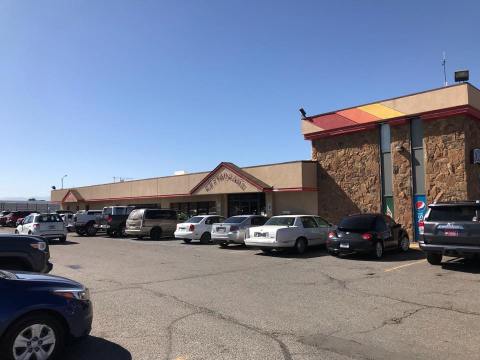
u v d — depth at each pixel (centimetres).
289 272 1235
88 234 3120
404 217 2045
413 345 600
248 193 2869
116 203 4400
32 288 537
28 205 7625
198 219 2370
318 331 666
